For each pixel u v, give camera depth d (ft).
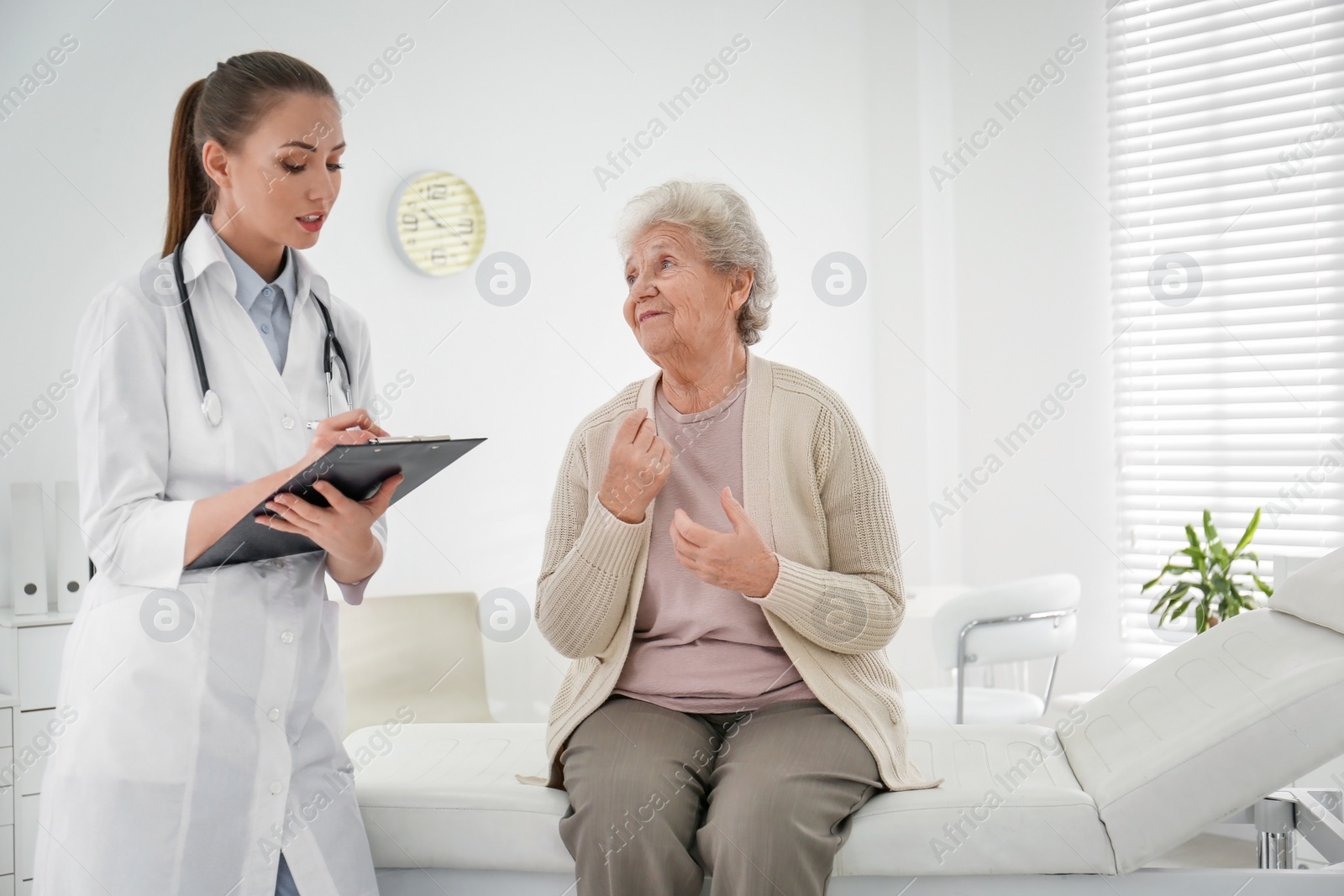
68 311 8.51
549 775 5.20
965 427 13.93
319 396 4.93
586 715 5.03
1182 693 5.51
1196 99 12.49
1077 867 4.62
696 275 5.01
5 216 8.21
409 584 9.98
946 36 13.80
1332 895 4.52
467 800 5.03
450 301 10.39
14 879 7.49
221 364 4.60
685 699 5.02
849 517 5.13
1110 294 13.05
